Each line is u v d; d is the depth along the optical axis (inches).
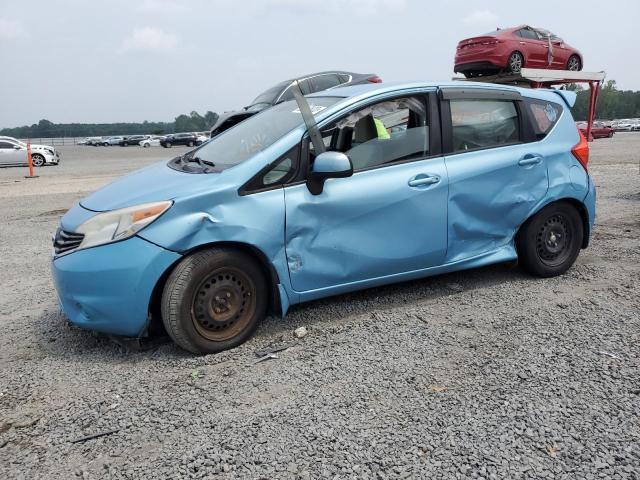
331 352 144.7
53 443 109.7
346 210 157.1
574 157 197.9
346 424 111.6
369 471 97.2
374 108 166.9
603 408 114.2
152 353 149.1
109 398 126.1
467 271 209.5
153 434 111.1
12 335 166.9
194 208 140.3
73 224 146.2
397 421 112.0
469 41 476.7
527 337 149.2
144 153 1656.0
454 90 179.0
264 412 117.3
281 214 149.2
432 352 142.6
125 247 136.9
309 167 155.6
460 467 97.4
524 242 192.9
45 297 204.2
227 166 154.0
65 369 142.0
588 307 169.5
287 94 444.8
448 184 172.1
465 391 122.6
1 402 126.5
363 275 164.4
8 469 102.1
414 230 168.2
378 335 154.1
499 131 186.2
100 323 141.4
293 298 155.7
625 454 99.6
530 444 103.2
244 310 150.8
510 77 410.6
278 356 143.9
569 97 209.0
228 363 141.4
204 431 111.3
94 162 1188.5
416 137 171.6
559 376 127.5
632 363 132.6
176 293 139.5
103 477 98.7
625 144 1173.7
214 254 143.0
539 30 494.0
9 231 338.3
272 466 99.3
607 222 298.2
